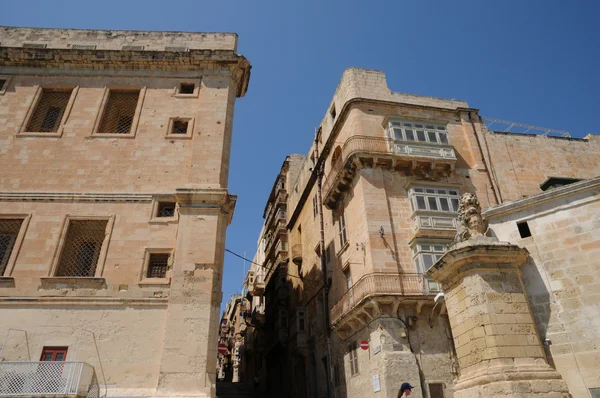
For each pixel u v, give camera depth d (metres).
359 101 23.88
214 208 15.71
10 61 19.11
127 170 16.75
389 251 19.48
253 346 44.66
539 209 10.04
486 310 8.38
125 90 19.02
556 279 9.23
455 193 21.88
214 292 14.56
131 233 15.30
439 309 18.03
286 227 36.97
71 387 10.86
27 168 16.45
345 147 22.95
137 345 13.43
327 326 23.95
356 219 21.47
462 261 8.98
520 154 24.88
